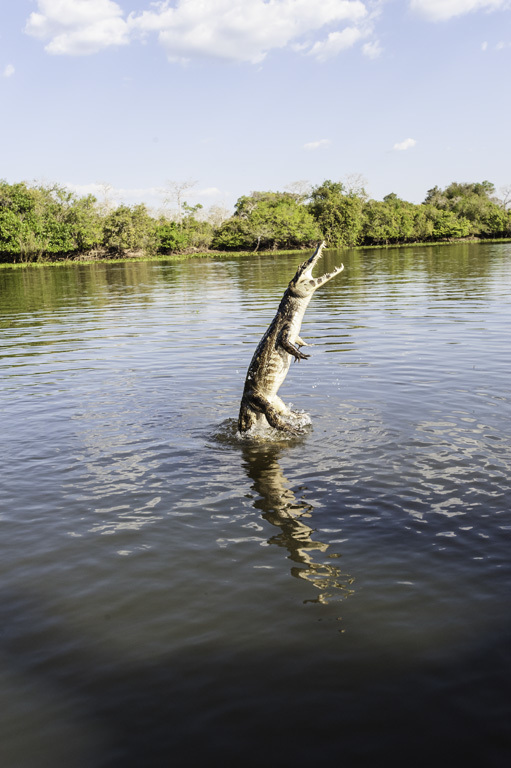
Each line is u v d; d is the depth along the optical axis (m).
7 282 43.03
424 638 4.01
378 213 106.81
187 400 10.15
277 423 8.26
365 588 4.62
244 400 8.61
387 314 19.61
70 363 13.55
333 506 6.08
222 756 3.15
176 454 7.72
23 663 3.95
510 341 13.95
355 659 3.83
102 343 16.11
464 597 4.46
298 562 5.05
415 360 12.40
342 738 3.23
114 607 4.52
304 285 8.83
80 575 4.99
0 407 10.05
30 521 6.01
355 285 30.95
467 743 3.16
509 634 4.02
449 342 14.20
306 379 11.15
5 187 73.25
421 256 60.25
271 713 3.42
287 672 3.74
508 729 3.24
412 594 4.52
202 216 107.38
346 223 103.88
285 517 5.89
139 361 13.50
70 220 80.25
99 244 86.81
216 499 6.36
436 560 5.00
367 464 7.10
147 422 9.05
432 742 3.18
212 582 4.80
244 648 3.98
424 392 9.96
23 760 3.19
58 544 5.53
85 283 40.50
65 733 3.36
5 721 3.46
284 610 4.38
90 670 3.85
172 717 3.43
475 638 3.99
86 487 6.80
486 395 9.62
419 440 7.77
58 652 4.04
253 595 4.59
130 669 3.84
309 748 3.17
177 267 60.00
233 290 31.36
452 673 3.68
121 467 7.35
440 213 118.06
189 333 17.34
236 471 7.09
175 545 5.43
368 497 6.25
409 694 3.52
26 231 71.81
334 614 4.31
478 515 5.76
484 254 58.56
